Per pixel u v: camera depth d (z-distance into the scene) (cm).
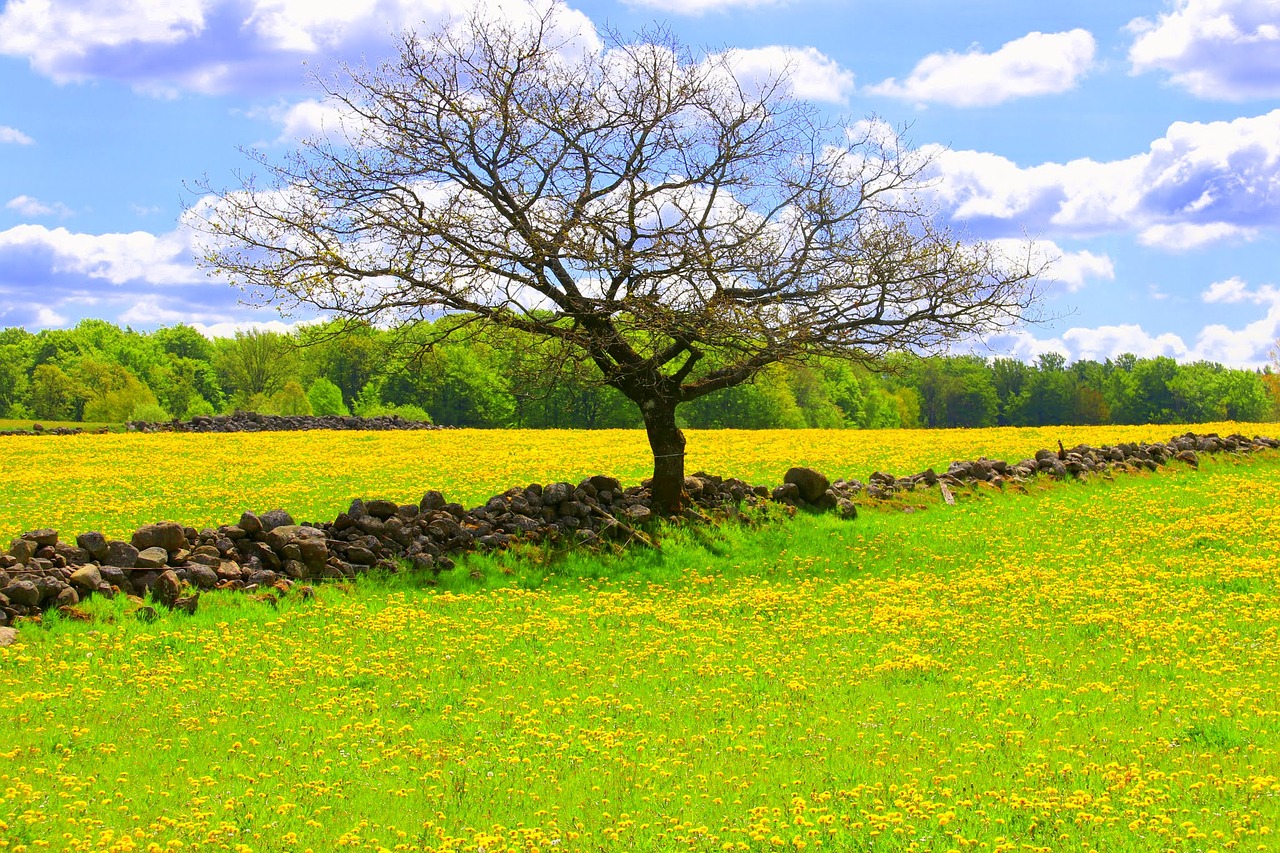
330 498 3597
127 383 13912
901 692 1405
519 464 4588
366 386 12194
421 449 5400
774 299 2373
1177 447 4128
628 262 2300
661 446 2625
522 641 1719
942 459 4478
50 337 16350
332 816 986
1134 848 896
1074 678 1465
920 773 1088
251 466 4666
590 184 2464
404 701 1377
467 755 1158
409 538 2266
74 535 2859
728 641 1723
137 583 1895
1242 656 1562
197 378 15600
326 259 2244
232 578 1978
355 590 2052
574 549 2389
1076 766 1106
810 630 1783
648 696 1398
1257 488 3431
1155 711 1291
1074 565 2336
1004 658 1583
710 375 2659
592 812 994
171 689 1409
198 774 1092
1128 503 3167
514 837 924
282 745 1195
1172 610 1880
